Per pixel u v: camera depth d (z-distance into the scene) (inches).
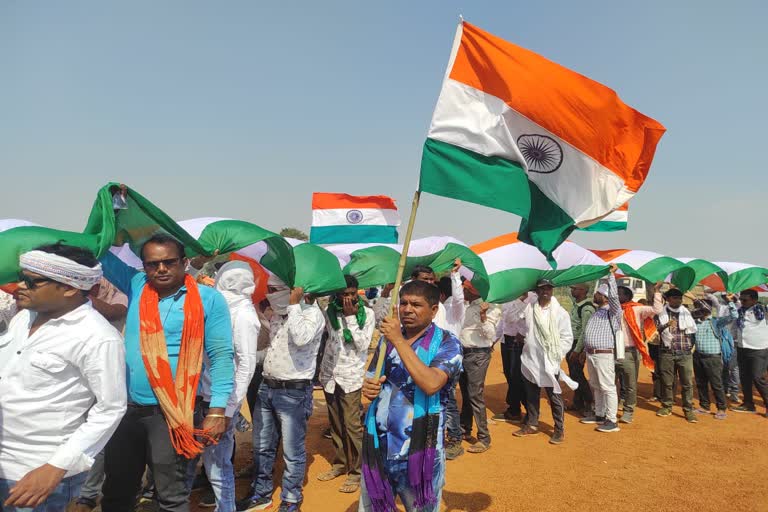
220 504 160.7
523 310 331.0
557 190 169.5
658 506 208.5
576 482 232.8
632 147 165.2
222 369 131.6
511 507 205.5
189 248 145.3
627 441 296.7
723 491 224.4
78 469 97.7
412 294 127.8
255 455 195.2
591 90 161.8
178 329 125.1
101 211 124.3
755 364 365.4
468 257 266.5
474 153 166.1
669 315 357.7
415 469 119.6
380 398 127.3
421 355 125.0
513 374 336.5
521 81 163.9
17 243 112.5
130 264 157.9
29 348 100.8
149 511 182.2
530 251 298.4
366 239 466.6
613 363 316.2
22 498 91.0
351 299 220.5
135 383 122.3
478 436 276.7
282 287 195.8
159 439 121.9
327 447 278.4
